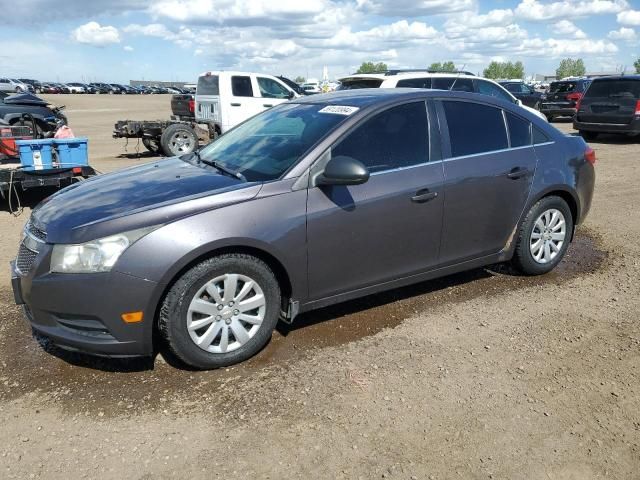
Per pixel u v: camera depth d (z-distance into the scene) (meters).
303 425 2.84
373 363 3.43
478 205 4.19
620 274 4.89
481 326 3.92
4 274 5.00
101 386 3.21
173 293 3.14
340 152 3.63
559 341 3.70
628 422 2.86
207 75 14.11
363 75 10.76
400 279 4.00
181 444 2.72
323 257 3.56
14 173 7.16
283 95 14.37
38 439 2.77
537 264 4.73
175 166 4.15
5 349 3.63
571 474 2.51
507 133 4.43
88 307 3.04
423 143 3.97
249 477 2.50
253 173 3.61
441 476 2.49
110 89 84.31
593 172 5.00
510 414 2.92
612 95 13.79
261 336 3.47
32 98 14.99
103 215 3.17
